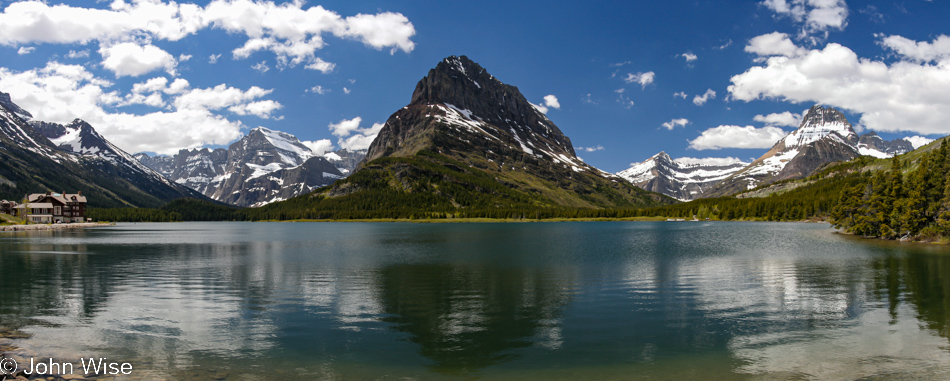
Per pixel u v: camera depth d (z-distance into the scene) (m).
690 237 135.38
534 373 25.72
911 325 34.38
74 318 37.41
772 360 27.47
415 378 25.03
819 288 48.75
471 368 26.42
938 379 24.45
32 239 138.00
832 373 25.41
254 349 29.70
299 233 189.25
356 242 126.62
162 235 170.50
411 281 54.62
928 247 94.31
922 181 109.50
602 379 24.81
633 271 61.91
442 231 196.88
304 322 36.03
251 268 67.31
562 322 35.84
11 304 42.59
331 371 26.00
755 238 128.12
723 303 42.09
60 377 24.91
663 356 28.28
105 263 74.00
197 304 42.50
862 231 134.50
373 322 36.06
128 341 31.33
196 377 25.06
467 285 51.75
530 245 108.94
